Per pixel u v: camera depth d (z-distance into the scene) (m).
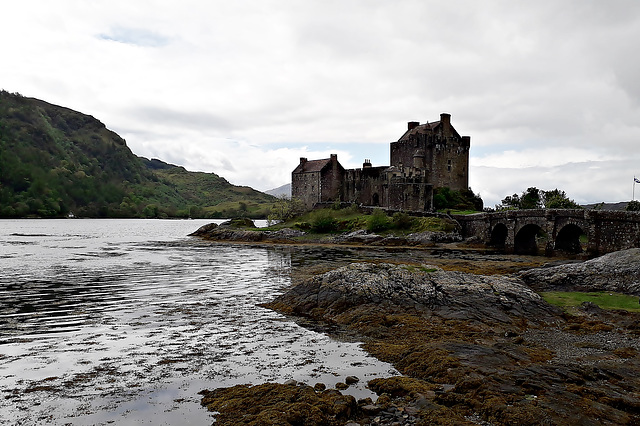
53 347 18.86
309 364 17.08
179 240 92.38
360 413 12.65
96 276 39.56
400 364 16.94
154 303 28.00
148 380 15.38
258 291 32.50
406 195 92.81
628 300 26.48
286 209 110.69
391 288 26.86
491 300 25.25
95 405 13.45
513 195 110.75
